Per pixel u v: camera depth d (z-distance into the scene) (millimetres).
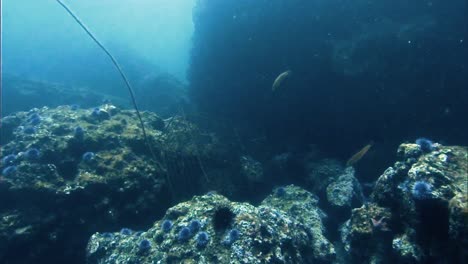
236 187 2418
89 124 2227
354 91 2830
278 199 2189
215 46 4160
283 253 1350
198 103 4410
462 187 1108
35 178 1734
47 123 2174
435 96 2582
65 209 1718
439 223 1137
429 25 2621
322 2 3184
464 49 2523
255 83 3682
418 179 1196
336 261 1703
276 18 3461
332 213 2205
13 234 1567
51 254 1651
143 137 2195
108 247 1526
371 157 2760
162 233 1444
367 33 2861
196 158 2328
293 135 3375
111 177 1872
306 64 3223
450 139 2584
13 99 5211
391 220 1362
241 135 3070
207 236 1337
